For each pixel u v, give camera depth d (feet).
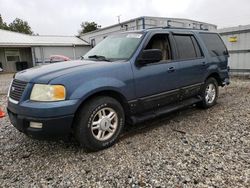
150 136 12.51
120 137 12.48
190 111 17.16
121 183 8.38
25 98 9.83
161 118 15.64
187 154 10.25
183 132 12.89
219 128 13.33
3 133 13.79
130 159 10.04
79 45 90.53
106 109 11.09
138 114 12.76
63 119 9.54
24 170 9.57
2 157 10.78
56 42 87.92
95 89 10.27
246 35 32.27
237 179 8.24
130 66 11.79
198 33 16.99
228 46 34.58
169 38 14.34
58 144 11.96
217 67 17.74
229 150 10.48
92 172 9.18
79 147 11.50
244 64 33.22
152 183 8.27
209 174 8.63
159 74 12.98
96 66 10.98
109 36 15.46
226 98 21.06
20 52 81.46
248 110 16.72
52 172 9.33
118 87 11.11
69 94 9.68
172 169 9.09
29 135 9.91
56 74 10.05
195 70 15.56
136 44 12.66
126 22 65.72
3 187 8.46
